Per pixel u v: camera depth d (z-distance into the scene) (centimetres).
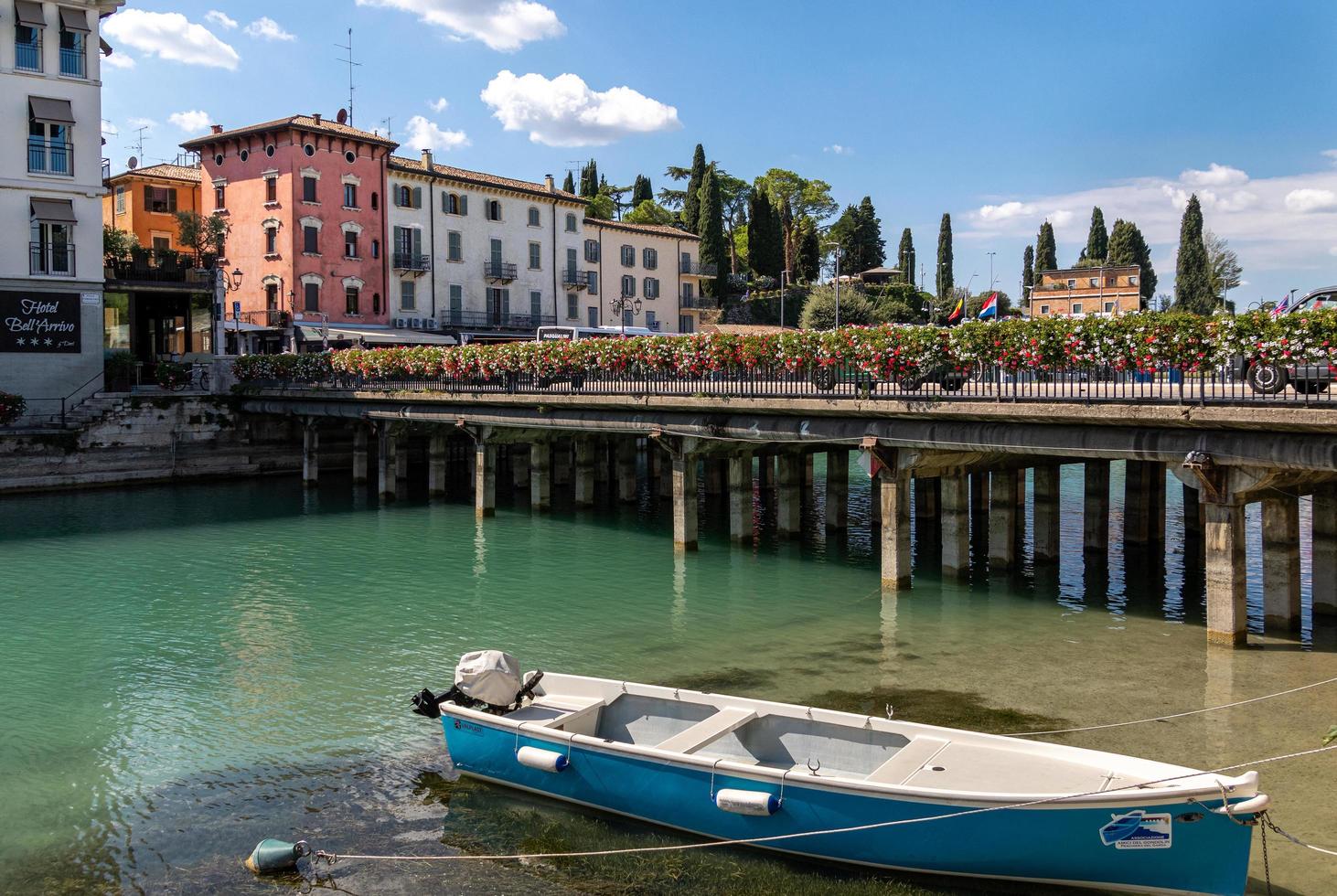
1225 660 1752
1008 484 2458
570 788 1231
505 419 3356
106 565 2842
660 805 1160
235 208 6238
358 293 6266
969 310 8219
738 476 2928
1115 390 1852
